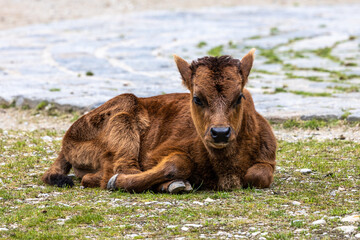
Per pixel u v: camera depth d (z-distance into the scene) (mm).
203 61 22547
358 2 136000
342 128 34750
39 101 43125
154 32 87125
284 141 32875
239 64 22547
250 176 23188
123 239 17188
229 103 21547
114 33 86812
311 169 26953
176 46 73125
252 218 19109
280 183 24469
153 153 24703
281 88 47031
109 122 25719
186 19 102562
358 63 59125
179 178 22969
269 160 24359
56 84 50344
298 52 68188
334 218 18703
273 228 18031
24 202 21688
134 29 90750
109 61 63781
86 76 55031
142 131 25922
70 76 54844
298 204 20734
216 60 22344
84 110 40438
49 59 65312
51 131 36688
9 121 40438
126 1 129750
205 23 97062
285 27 91812
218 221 18844
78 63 62531
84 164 26438
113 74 55875
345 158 28891
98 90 46781
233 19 102875
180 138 24391
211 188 23703
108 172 24812
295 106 39531
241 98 22375
